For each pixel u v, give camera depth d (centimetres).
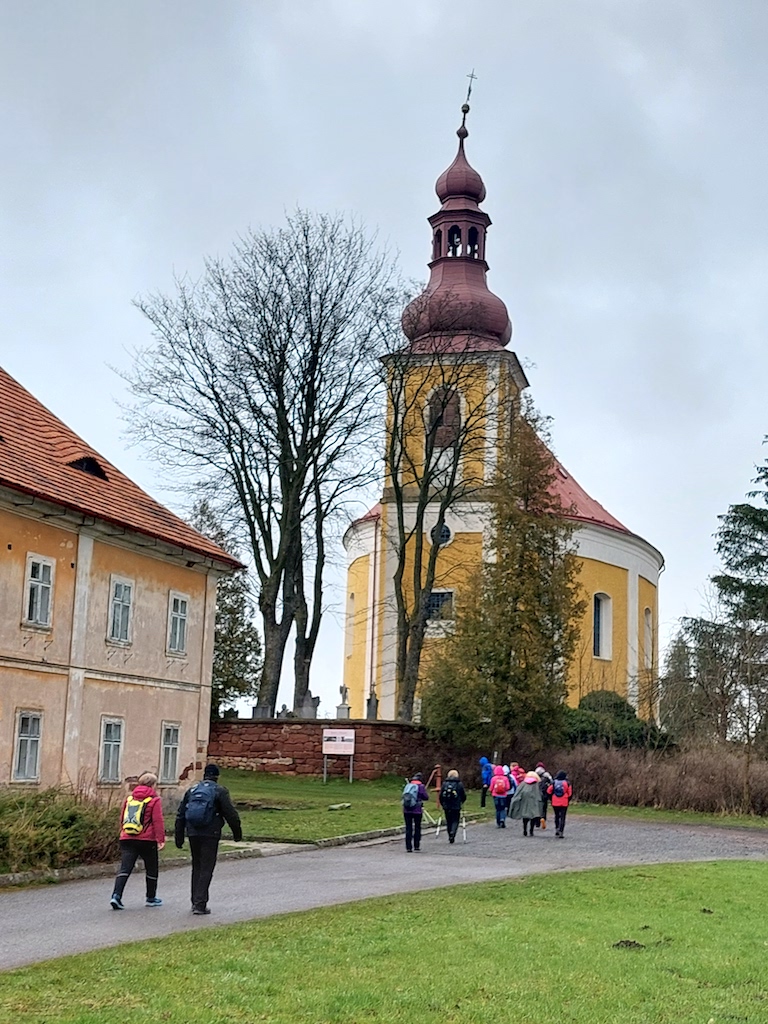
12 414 2867
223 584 5072
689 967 1231
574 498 5725
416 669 4612
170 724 3094
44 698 2606
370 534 5750
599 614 5634
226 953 1212
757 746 4012
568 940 1355
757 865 2231
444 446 4828
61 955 1220
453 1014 1005
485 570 4309
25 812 1936
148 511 3095
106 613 2841
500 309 5278
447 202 5431
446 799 2652
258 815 2998
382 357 4500
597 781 3869
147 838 1581
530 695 4078
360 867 2122
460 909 1568
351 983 1097
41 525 2619
